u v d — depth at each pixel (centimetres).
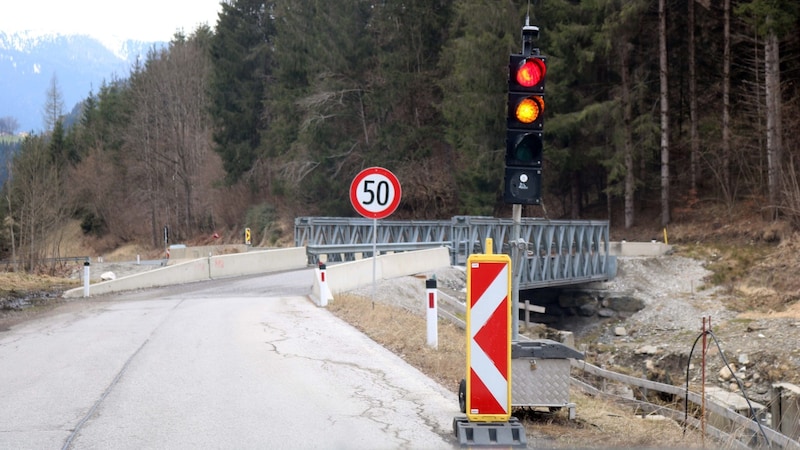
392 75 4791
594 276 3369
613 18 4034
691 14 4334
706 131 4453
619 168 4166
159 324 1480
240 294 2128
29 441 676
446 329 1523
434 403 838
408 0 4828
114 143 9012
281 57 5450
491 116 4162
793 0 3366
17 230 5500
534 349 802
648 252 3909
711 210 4272
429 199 4888
